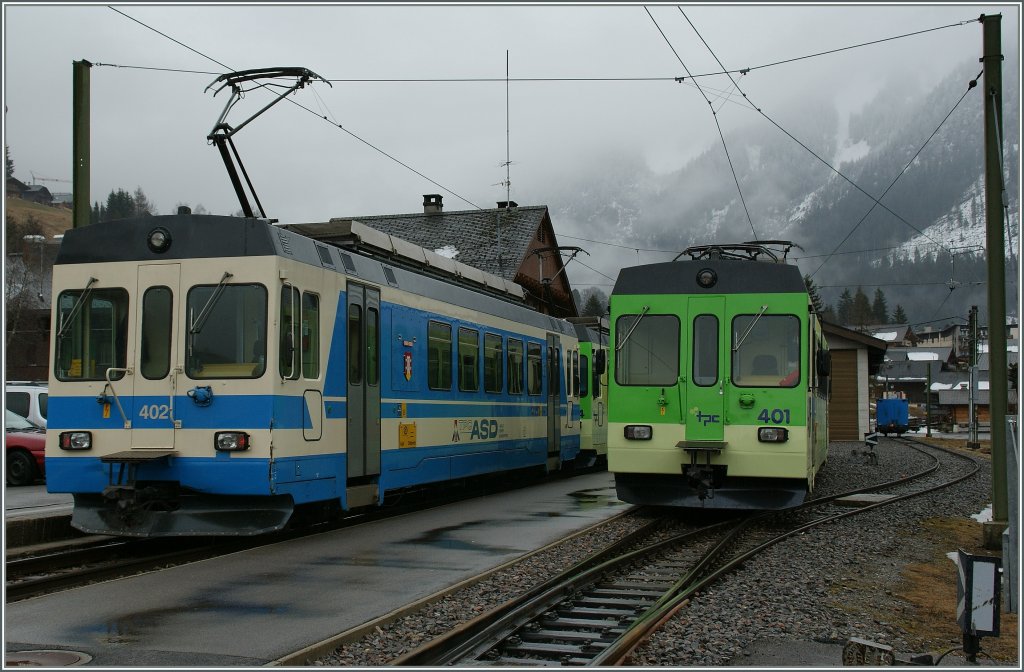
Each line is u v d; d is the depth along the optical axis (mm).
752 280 13602
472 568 9695
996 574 6809
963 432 76000
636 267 14078
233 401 10414
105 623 7211
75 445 10773
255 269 10609
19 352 47938
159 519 10531
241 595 8281
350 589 8562
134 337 10781
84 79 14266
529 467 20906
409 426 14016
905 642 7523
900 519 15664
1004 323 12688
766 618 7941
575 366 22953
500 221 36875
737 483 13523
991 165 12625
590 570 9352
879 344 45250
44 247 50500
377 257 14102
